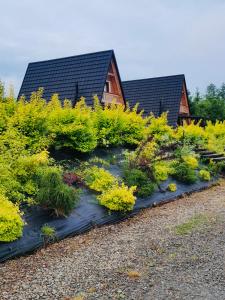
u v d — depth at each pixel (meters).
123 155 14.40
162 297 5.58
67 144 12.49
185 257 7.20
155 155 13.98
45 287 6.03
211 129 24.11
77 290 5.90
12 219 7.58
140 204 11.11
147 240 8.33
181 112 35.56
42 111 11.53
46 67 29.28
